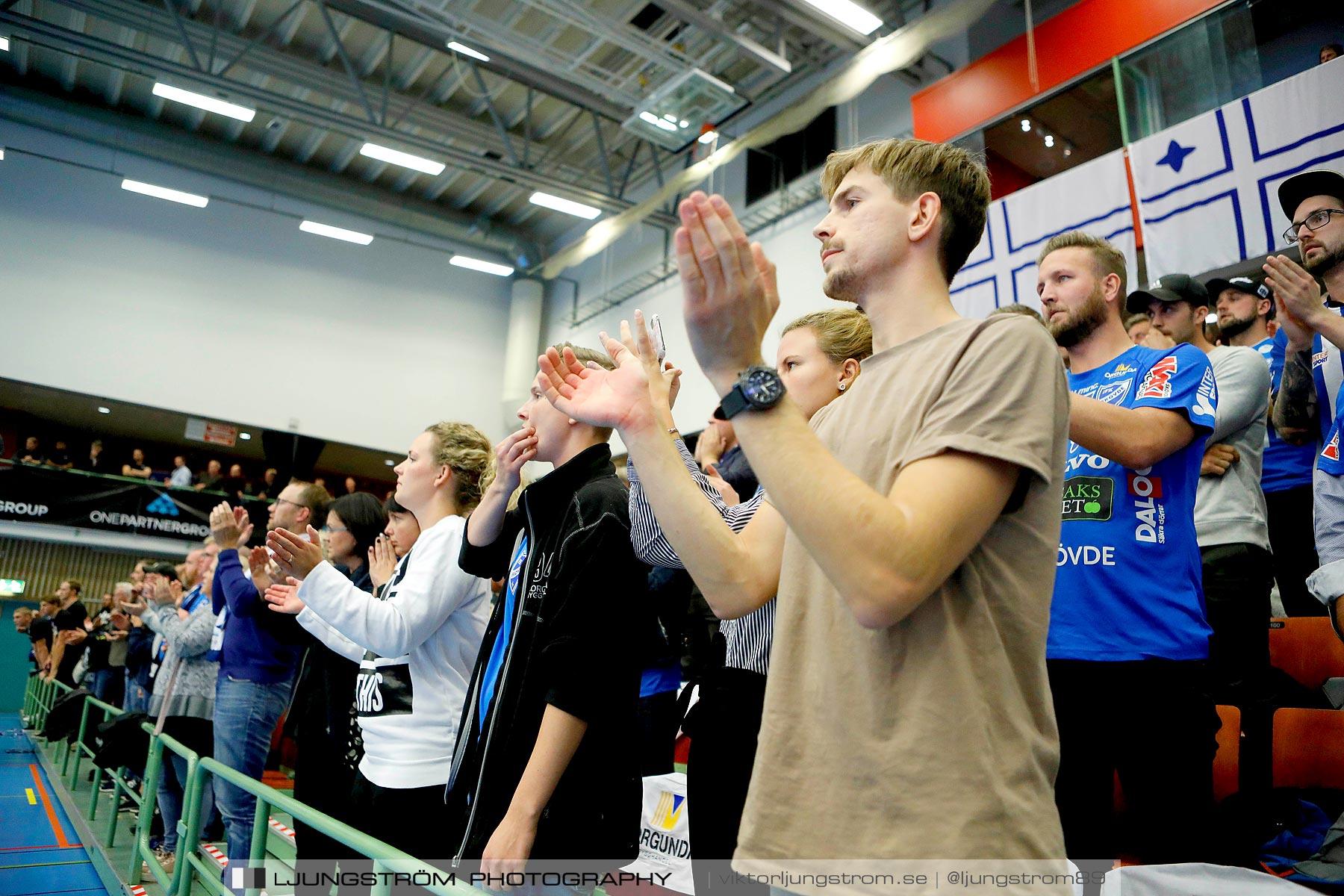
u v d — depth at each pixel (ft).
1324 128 13.47
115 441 46.39
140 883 11.03
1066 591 5.34
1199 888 4.90
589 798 4.38
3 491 36.94
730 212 2.70
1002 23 26.81
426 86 36.99
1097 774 5.12
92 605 41.06
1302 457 11.12
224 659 10.36
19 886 11.53
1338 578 7.80
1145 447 5.08
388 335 44.45
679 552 3.24
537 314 46.11
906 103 29.76
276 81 36.76
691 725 5.22
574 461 5.20
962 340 2.85
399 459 43.88
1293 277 8.50
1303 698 8.07
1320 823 6.71
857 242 3.33
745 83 34.40
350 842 4.33
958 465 2.47
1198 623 5.09
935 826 2.32
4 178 37.37
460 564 5.81
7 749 25.21
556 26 31.32
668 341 38.24
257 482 46.39
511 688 4.70
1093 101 20.84
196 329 40.24
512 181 36.32
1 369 36.27
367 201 42.34
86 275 38.40
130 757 13.67
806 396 5.82
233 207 41.93
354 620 5.63
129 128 38.22
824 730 2.62
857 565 2.27
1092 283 6.25
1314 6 18.34
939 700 2.45
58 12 33.17
